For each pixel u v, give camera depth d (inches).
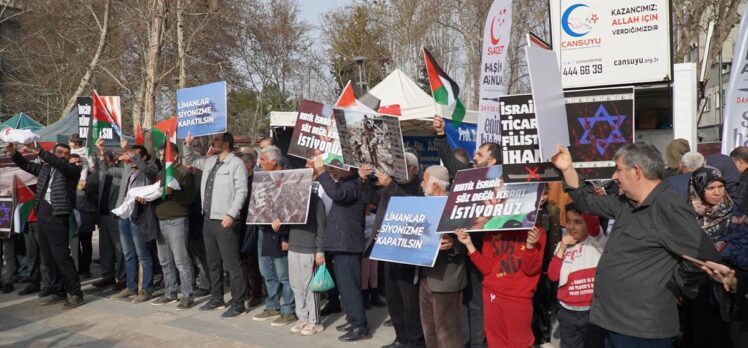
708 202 151.8
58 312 301.3
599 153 152.9
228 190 280.7
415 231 192.9
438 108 227.6
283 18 1109.1
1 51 1107.3
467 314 221.5
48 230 305.3
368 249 219.8
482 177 178.5
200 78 873.5
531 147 147.5
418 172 231.0
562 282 176.7
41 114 1136.2
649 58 241.9
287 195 255.3
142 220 306.2
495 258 178.4
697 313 169.5
